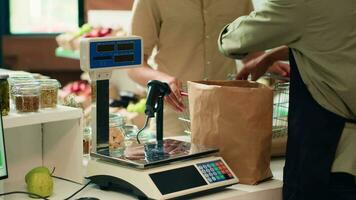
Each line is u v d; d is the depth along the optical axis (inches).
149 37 107.8
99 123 80.0
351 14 74.9
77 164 83.3
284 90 91.9
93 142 80.3
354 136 77.8
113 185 78.4
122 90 187.0
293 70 80.3
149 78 100.6
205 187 74.8
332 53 75.9
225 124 80.8
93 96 79.6
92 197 74.5
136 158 75.3
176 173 74.1
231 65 113.7
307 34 76.5
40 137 87.3
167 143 83.2
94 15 206.4
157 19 108.8
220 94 80.3
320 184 78.3
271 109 81.5
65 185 82.7
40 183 76.9
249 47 81.0
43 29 228.1
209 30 110.4
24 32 228.5
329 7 74.7
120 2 182.4
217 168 78.1
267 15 77.9
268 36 78.4
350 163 77.1
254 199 78.8
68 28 220.5
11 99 78.9
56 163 86.4
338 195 78.2
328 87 77.1
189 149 79.8
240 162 81.4
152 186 71.2
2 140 72.3
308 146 78.4
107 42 78.2
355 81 75.3
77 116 81.7
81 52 77.4
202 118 83.0
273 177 85.7
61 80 231.3
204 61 111.0
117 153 78.2
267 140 82.0
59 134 85.3
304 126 78.8
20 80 79.5
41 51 229.3
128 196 76.4
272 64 96.3
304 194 79.4
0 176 72.2
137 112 158.1
